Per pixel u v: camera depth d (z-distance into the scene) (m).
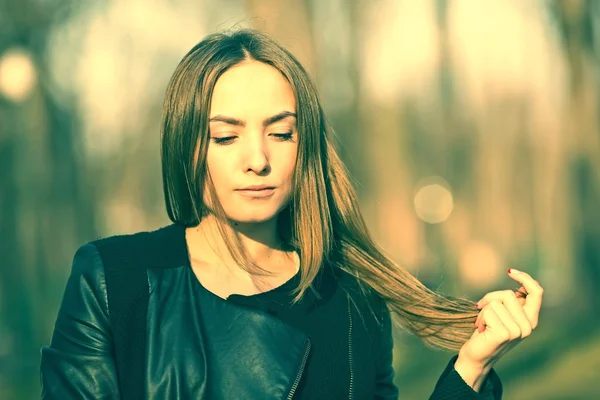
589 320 16.03
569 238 17.81
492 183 31.47
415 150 30.11
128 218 28.20
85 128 21.59
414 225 29.31
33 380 13.86
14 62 16.28
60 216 20.12
